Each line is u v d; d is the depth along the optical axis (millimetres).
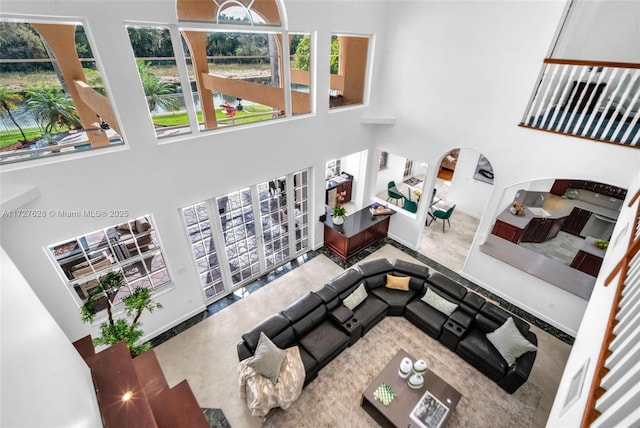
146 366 3156
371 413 4379
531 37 4766
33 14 3045
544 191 8023
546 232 7352
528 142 5285
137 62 3945
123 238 4648
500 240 6797
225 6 4348
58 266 4109
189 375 4875
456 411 4449
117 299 5047
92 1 3301
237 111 5367
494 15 5031
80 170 3779
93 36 3424
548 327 5840
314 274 7020
